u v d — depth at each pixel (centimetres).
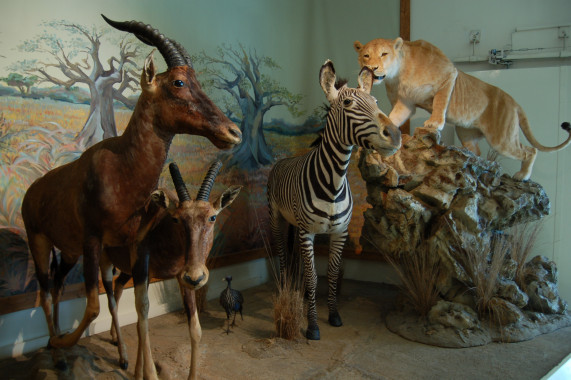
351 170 511
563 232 402
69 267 291
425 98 382
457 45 454
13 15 303
